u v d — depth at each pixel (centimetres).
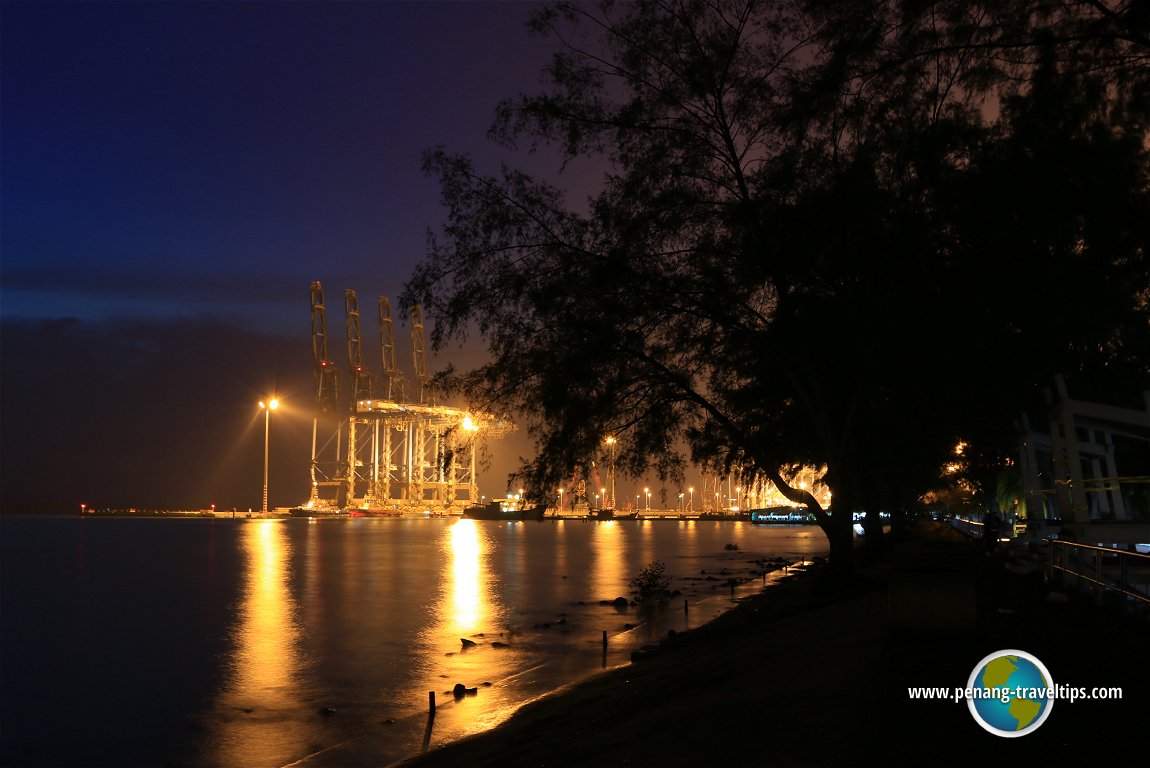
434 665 2722
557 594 4934
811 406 2191
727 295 2066
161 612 4409
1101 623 1177
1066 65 1399
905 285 1858
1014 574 2011
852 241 1916
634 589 5125
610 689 1716
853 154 1816
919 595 1057
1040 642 1034
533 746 1268
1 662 2992
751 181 2034
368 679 2531
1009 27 1422
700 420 2353
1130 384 2370
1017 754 650
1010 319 2069
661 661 1983
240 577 6531
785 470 2873
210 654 3097
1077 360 2333
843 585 2172
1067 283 1705
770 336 2080
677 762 784
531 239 2069
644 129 2034
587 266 2030
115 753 1855
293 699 2305
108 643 3416
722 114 2033
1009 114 1495
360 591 5297
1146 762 620
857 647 1154
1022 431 2448
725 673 1313
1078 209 1444
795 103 1725
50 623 4044
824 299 2030
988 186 1507
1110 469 1977
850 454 2167
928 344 2070
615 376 2166
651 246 2059
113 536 15450
